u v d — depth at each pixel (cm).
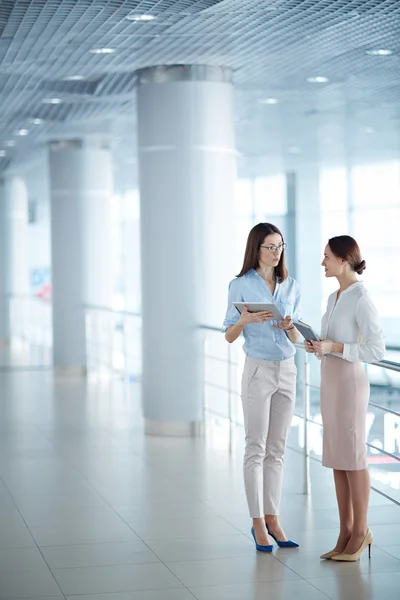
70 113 1000
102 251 1249
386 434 945
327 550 458
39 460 696
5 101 927
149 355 806
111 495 582
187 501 564
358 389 429
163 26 637
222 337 804
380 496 584
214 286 796
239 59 760
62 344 1252
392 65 789
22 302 1766
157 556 452
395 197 1606
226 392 811
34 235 2128
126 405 979
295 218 1695
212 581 412
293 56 747
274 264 455
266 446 468
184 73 782
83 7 579
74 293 1242
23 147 1274
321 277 1695
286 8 591
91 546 470
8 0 558
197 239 789
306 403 584
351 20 627
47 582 414
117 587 407
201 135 785
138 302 2047
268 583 409
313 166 1567
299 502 560
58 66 768
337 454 432
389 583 407
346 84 873
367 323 424
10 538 487
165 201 792
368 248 1633
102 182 1238
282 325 443
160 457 704
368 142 1273
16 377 1241
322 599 388
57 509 548
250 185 1775
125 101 930
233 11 596
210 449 736
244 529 500
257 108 1002
